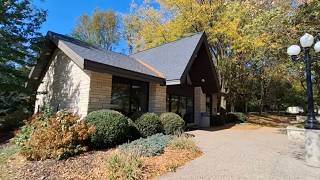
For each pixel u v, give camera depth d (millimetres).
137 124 10289
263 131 15461
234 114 21531
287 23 11922
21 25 12211
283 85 34062
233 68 22016
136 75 11242
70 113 8312
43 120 8188
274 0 14383
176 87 16000
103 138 8070
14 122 11844
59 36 11797
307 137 7301
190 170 6453
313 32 11336
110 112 8812
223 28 19141
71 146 7098
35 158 6648
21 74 12445
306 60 7996
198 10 19969
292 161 7531
